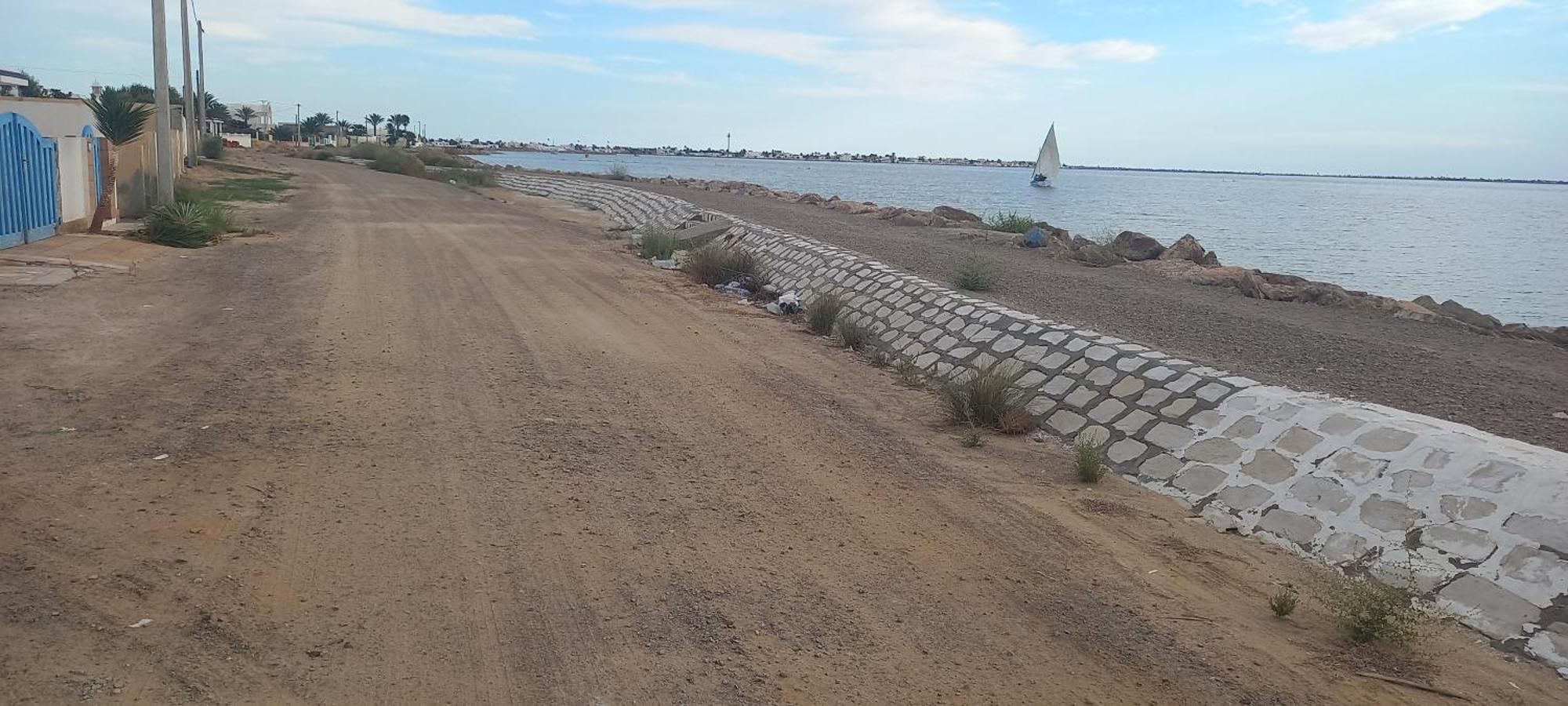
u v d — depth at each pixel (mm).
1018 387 10719
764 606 5391
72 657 4285
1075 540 6746
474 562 5621
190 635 4559
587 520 6367
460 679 4430
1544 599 5598
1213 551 6719
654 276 19328
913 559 6230
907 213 35562
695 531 6355
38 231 17234
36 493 6008
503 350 11148
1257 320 15508
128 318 11383
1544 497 6199
